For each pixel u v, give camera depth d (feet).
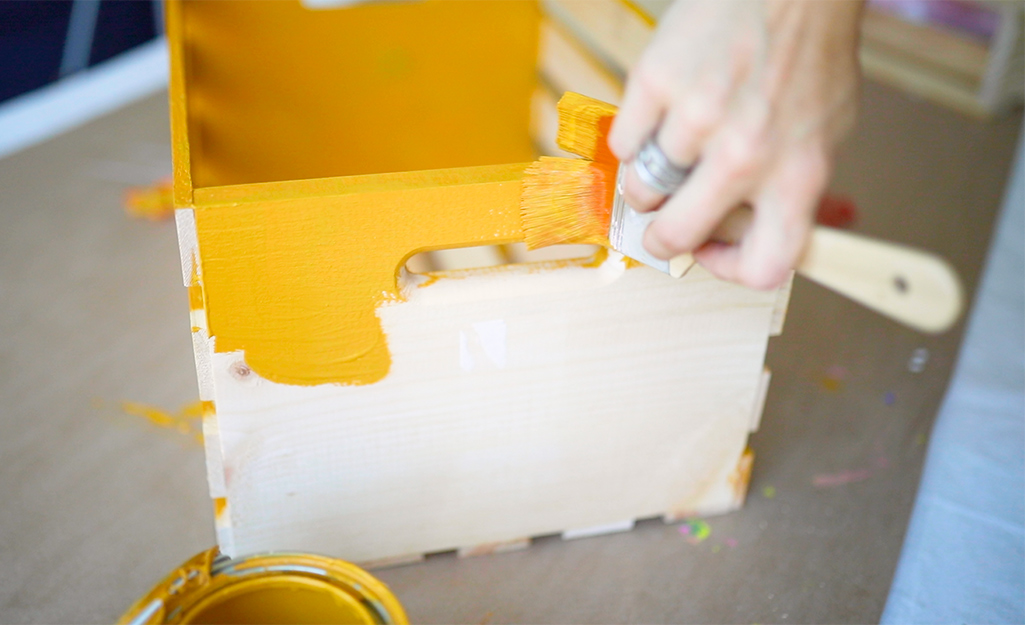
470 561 2.69
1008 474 2.95
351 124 4.02
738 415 2.61
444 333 2.19
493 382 2.32
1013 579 2.57
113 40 5.47
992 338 3.61
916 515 2.80
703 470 2.72
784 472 3.05
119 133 5.08
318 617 2.04
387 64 3.95
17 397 3.24
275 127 3.90
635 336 2.34
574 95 1.95
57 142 4.95
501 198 2.04
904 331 3.79
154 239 4.21
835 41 1.63
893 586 2.57
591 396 2.43
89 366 3.42
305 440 2.29
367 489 2.43
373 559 2.59
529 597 2.56
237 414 2.19
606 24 3.65
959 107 5.53
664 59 1.59
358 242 2.01
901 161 4.95
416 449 2.39
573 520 2.70
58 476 2.93
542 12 4.08
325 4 3.75
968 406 3.25
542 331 2.26
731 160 1.51
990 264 4.07
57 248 4.09
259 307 2.04
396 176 2.04
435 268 3.46
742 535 2.80
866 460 3.12
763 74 1.57
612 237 2.03
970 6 5.90
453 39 3.99
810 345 3.69
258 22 3.69
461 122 4.19
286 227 1.95
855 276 1.68
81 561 2.63
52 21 5.04
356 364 2.18
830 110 1.62
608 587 2.60
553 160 2.01
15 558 2.63
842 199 4.50
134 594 2.53
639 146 1.66
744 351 2.47
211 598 1.95
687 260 1.92
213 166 3.78
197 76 3.50
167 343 3.57
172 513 2.82
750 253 1.60
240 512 2.38
